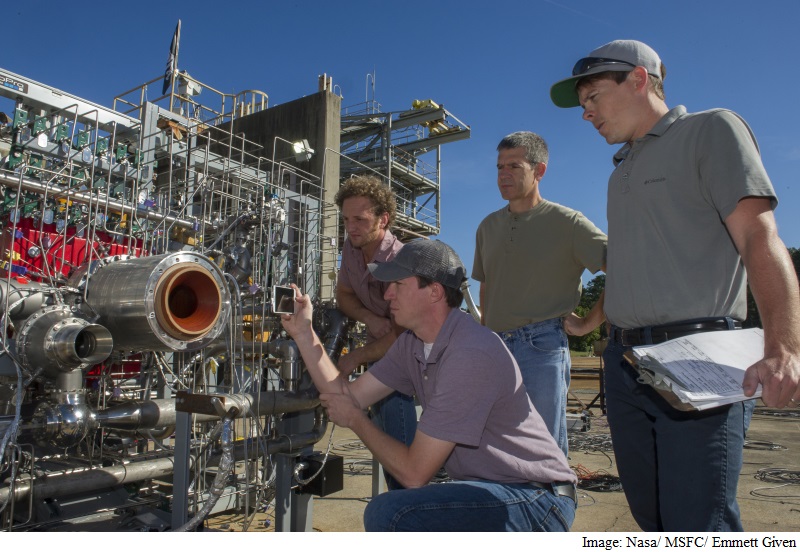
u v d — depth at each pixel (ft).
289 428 9.43
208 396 6.85
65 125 11.64
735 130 5.11
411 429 9.84
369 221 9.29
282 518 9.00
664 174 5.64
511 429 5.82
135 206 10.28
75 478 8.00
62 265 9.32
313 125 31.07
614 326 6.51
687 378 4.26
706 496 5.19
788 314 4.05
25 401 8.18
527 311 9.51
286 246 12.90
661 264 5.66
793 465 17.16
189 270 7.64
